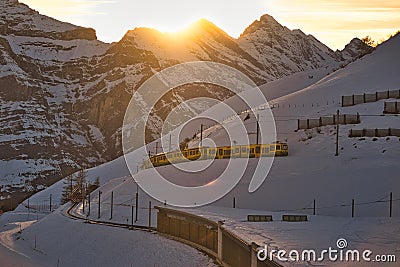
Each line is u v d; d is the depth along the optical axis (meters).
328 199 68.31
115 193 107.44
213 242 57.19
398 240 46.09
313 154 90.00
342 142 91.44
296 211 67.00
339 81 132.25
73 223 94.94
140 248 70.75
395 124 94.69
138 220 86.94
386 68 132.00
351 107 110.44
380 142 87.69
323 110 116.25
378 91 118.00
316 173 77.56
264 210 69.44
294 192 72.62
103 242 79.94
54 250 87.81
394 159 78.69
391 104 101.06
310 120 106.94
